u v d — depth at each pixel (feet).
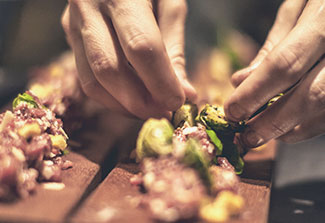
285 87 0.93
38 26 1.90
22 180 0.80
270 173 1.02
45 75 1.46
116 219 0.75
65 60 1.62
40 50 1.89
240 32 1.95
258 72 0.93
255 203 0.85
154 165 0.83
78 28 1.08
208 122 0.99
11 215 0.73
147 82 0.97
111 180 0.90
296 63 0.91
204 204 0.77
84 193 0.86
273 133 0.99
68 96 1.16
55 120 1.00
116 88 1.02
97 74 1.02
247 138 1.02
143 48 0.92
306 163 1.26
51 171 0.86
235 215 0.79
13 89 1.58
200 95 1.37
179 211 0.73
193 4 2.03
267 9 1.97
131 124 1.29
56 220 0.73
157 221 0.74
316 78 0.93
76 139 1.15
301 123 1.06
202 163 0.82
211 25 2.02
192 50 1.98
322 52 0.93
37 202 0.78
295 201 1.07
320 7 0.93
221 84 1.52
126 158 1.03
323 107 0.94
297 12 1.09
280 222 0.98
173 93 0.98
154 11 1.11
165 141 0.88
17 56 1.85
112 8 0.98
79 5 1.02
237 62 1.57
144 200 0.79
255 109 0.97
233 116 0.98
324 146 1.36
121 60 1.01
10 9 1.87
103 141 1.14
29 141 0.87
